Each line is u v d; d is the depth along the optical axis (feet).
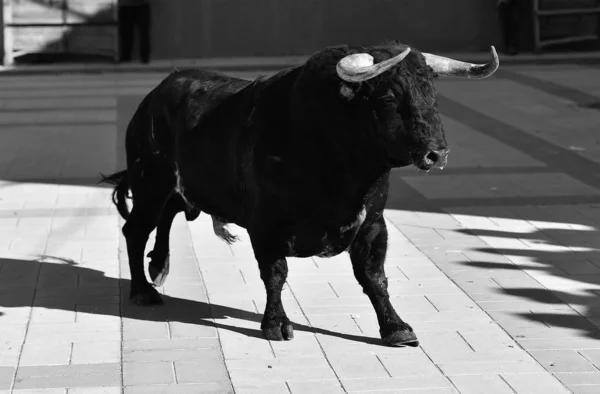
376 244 24.20
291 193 23.09
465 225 35.63
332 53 22.26
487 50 88.79
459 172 44.39
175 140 26.81
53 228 35.01
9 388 21.35
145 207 27.71
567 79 72.79
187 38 86.02
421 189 41.32
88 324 25.55
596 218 36.55
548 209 37.93
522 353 23.48
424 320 25.81
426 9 87.76
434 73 21.91
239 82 26.30
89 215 36.81
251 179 23.89
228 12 86.17
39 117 57.77
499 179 42.96
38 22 81.20
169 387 21.48
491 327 25.27
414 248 32.68
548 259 31.37
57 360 23.04
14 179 42.80
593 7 87.71
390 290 28.30
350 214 23.22
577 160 46.68
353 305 27.07
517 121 56.65
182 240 33.71
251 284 29.07
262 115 23.73
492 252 32.17
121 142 50.80
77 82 73.00
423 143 20.72
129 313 26.48
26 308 26.78
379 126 21.31
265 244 23.98
